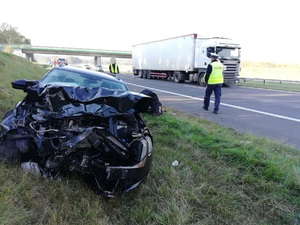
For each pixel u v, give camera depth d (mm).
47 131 3094
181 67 23562
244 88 19391
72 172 3309
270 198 3441
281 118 8508
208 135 5531
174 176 3686
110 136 2951
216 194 3467
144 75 32469
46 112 3449
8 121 3422
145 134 3510
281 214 3197
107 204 3035
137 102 3414
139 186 3377
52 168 3029
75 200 2922
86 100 3250
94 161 2893
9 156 3260
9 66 13531
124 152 3008
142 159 3061
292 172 3994
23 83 4180
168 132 5797
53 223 2506
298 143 5914
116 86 5215
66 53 81000
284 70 43938
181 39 23266
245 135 5938
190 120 7238
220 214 3096
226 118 8219
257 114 9055
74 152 2900
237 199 3404
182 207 3051
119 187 3162
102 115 3213
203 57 20609
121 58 87562
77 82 5023
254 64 49625
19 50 77688
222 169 4090
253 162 4230
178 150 4738
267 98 13445
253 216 3150
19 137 3156
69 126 3160
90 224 2623
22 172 3115
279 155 4766
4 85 8469
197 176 3826
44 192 2924
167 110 8719
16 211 2465
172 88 17719
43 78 5102
